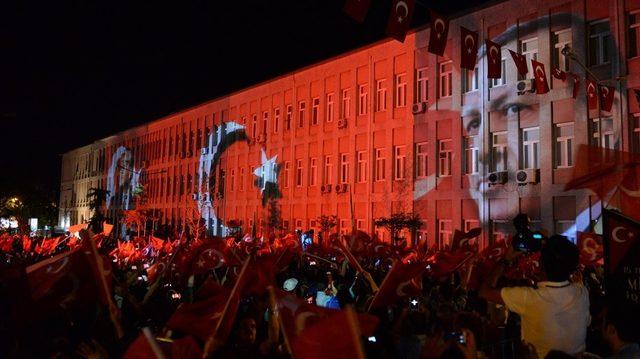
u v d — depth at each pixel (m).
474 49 12.20
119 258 17.59
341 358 3.62
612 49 23.33
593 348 4.90
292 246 16.88
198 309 5.27
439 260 10.09
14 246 21.45
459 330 6.49
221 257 10.58
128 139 69.44
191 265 10.50
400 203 31.34
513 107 26.31
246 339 5.82
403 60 32.22
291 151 40.91
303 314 4.40
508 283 7.93
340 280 11.43
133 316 7.75
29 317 5.86
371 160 33.81
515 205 25.92
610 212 6.26
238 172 47.41
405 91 32.16
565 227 24.22
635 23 22.98
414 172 31.08
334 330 3.66
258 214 44.25
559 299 4.77
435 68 30.17
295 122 40.75
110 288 6.13
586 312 4.88
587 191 23.44
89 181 80.50
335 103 37.00
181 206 55.84
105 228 19.89
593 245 11.85
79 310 6.80
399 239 27.83
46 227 84.25
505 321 8.02
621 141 22.77
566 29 24.94
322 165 37.81
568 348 4.72
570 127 24.50
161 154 61.06
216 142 50.81
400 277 6.81
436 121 29.94
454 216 28.64
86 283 6.09
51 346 5.94
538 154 25.50
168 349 4.01
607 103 21.06
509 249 5.73
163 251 17.39
